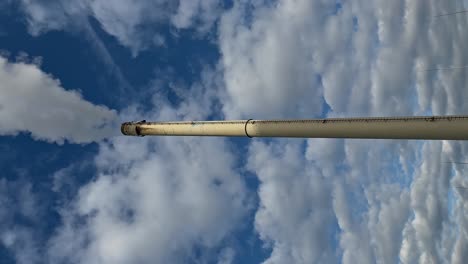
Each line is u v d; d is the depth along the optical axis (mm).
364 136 35969
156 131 53062
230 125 44719
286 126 40188
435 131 32281
